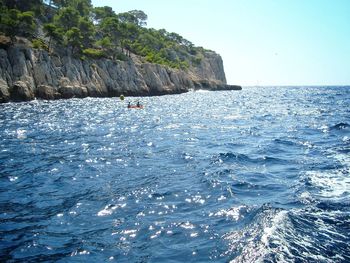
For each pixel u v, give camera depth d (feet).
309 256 25.40
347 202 37.04
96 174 53.21
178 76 397.80
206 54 588.91
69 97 242.37
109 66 296.51
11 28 225.97
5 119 123.54
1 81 201.67
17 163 60.29
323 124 114.21
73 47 272.10
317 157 62.69
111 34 353.72
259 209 35.17
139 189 44.93
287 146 75.56
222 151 71.31
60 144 79.92
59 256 27.25
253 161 61.26
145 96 321.32
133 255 27.32
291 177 49.24
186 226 32.45
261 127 113.09
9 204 39.50
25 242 29.60
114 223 33.76
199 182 47.52
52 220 34.68
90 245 29.12
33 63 226.58
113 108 182.80
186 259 26.30
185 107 203.72
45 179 50.34
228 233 30.27
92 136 92.68
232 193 41.93
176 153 69.51
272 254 25.75
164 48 485.15
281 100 285.43
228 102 254.88
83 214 36.27
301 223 31.19
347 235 28.73
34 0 328.90
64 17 311.27
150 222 33.81
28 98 210.79
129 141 85.10
